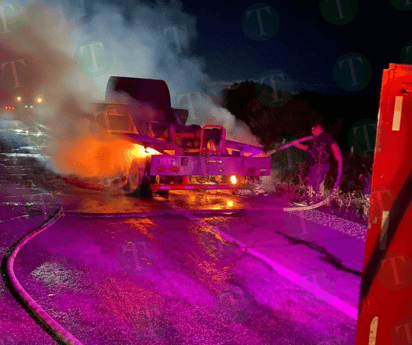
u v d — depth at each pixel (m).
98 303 3.54
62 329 3.01
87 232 5.68
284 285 4.20
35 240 5.14
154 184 8.47
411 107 1.72
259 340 3.10
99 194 8.52
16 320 3.14
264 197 9.25
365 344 1.84
